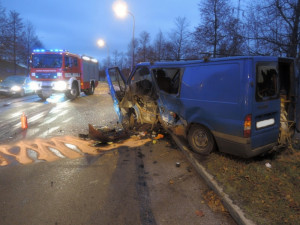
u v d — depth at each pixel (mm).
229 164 4039
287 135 4555
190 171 4207
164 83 5438
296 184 3357
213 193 3428
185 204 3191
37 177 3975
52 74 13555
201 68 4418
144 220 2854
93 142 5875
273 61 4078
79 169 4316
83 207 3109
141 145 5668
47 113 9805
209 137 4363
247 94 3607
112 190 3568
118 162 4668
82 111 10359
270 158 4336
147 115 6285
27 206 3121
